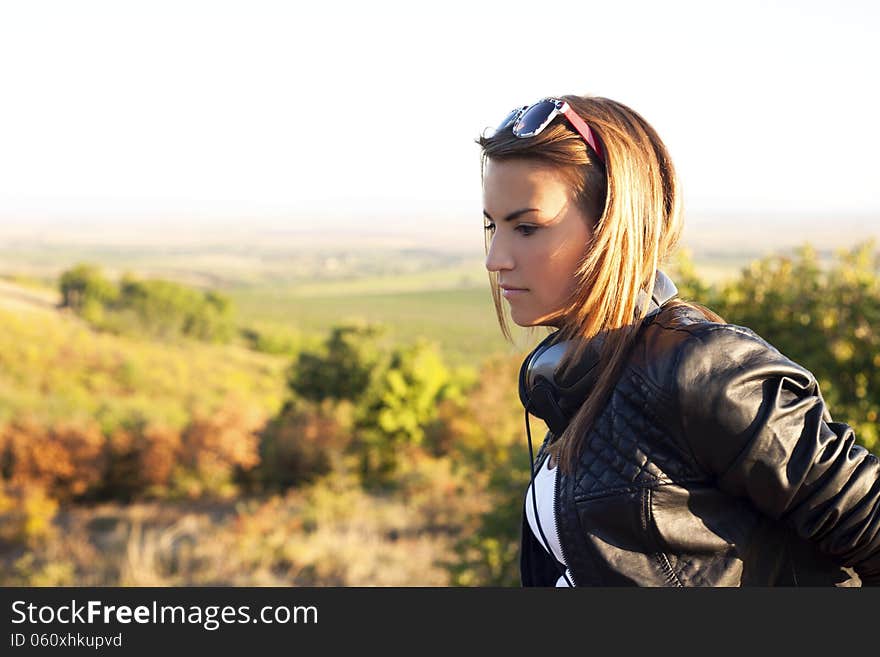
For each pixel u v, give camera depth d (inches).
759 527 31.4
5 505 657.0
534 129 31.7
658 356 30.6
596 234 31.0
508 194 32.2
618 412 31.1
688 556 30.9
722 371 29.5
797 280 205.5
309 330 3646.7
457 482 695.1
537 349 36.0
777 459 29.1
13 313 2874.0
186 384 2201.0
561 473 32.8
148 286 3282.5
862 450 30.8
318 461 1074.7
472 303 4798.2
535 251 32.2
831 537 30.2
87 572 498.6
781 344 201.5
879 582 31.4
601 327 31.9
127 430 1103.0
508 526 290.0
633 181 31.6
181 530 658.8
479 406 675.4
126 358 2391.7
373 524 605.6
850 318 193.2
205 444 1026.1
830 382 182.2
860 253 200.8
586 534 31.4
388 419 1248.8
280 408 1510.8
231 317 3408.0
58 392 1856.5
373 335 1387.8
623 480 30.7
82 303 3228.3
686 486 30.4
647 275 32.7
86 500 986.7
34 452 970.7
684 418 29.7
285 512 692.1
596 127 32.0
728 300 209.8
